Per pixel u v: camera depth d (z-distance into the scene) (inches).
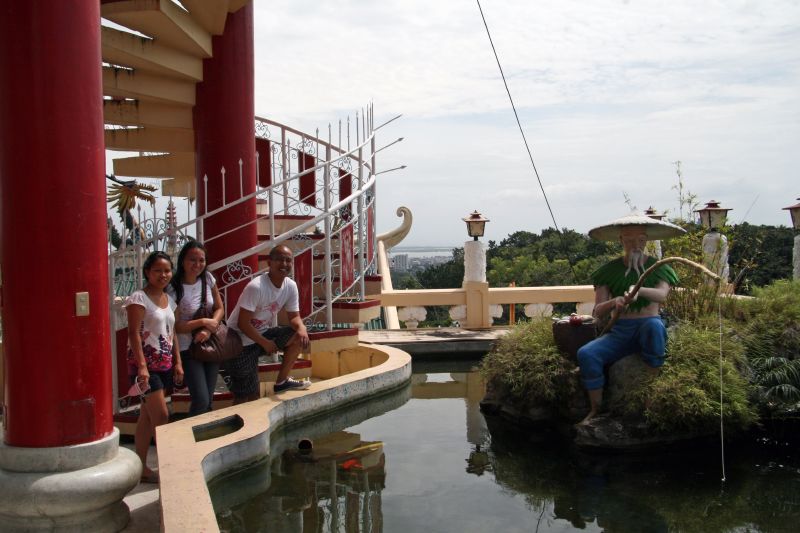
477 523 133.7
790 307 221.1
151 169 313.1
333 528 131.0
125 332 196.4
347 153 246.4
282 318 229.0
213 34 240.2
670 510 140.6
